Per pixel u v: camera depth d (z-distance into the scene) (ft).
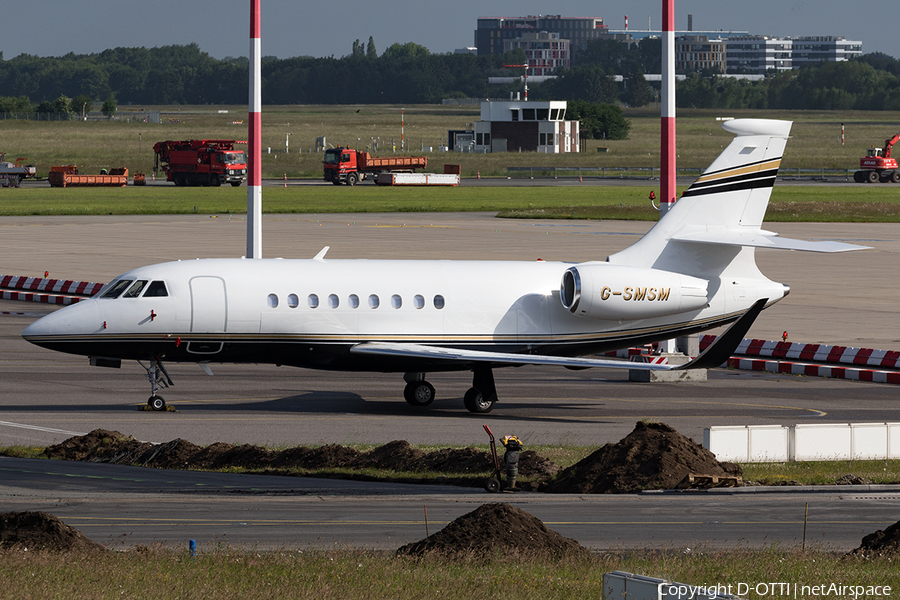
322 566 183.93
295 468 294.87
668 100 458.91
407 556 194.39
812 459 311.27
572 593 170.71
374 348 387.14
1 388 419.33
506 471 271.28
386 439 343.26
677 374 474.49
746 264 418.72
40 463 294.66
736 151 416.05
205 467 296.92
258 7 506.89
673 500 259.80
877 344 541.34
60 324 372.99
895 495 269.44
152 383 387.75
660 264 413.80
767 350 524.11
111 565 180.75
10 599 159.43
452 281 404.16
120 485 266.57
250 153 513.86
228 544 204.13
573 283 404.16
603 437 353.51
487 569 185.88
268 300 384.68
